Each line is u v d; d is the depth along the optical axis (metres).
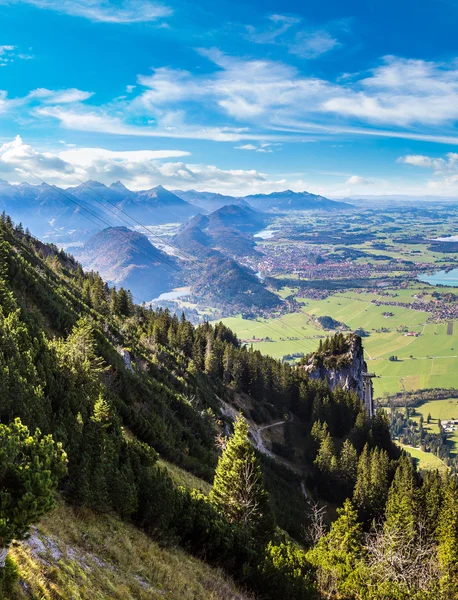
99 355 59.31
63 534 20.36
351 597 27.28
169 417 64.31
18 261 81.31
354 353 164.88
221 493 35.41
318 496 97.19
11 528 13.32
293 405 143.12
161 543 26.62
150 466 33.59
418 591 26.53
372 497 85.38
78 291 125.81
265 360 159.75
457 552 51.09
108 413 33.25
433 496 75.38
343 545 39.22
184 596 21.86
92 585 17.78
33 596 14.54
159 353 103.50
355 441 123.62
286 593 26.53
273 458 104.69
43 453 15.69
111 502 25.81
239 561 29.22
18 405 26.81
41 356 36.25
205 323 186.12
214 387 121.88
